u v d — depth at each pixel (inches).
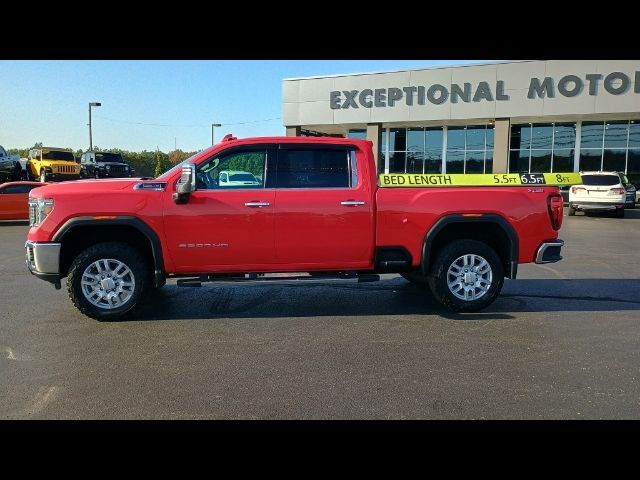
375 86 1067.9
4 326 225.8
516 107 986.7
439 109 1032.8
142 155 2091.5
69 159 1164.5
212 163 236.5
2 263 390.0
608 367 179.9
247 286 312.2
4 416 142.7
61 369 176.7
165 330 221.5
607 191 767.1
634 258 422.0
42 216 226.4
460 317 244.1
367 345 202.7
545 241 250.8
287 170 239.0
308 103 1120.2
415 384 164.9
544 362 184.7
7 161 995.9
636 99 919.0
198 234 230.7
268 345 202.5
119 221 225.9
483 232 258.4
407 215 241.3
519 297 285.0
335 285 315.9
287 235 235.1
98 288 231.6
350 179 242.4
